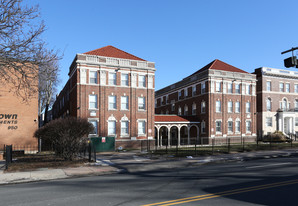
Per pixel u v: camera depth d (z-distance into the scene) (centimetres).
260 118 4362
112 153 2567
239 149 2691
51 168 1503
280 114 4372
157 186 959
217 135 3947
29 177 1218
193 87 4381
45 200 770
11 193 895
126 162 1817
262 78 4372
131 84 3312
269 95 4406
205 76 4009
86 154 2388
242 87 4184
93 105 3131
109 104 3206
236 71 4244
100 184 1030
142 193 841
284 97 4541
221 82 4047
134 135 3284
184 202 714
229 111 4075
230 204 690
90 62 3111
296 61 1238
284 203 698
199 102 4172
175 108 5003
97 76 3161
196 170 1430
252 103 4247
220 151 2488
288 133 4362
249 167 1484
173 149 2842
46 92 3909
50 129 1858
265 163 1686
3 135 2577
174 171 1420
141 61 3384
